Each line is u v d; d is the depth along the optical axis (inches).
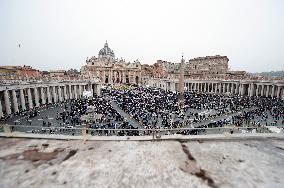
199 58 4128.9
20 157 302.8
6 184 234.2
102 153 318.0
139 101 2037.4
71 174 256.2
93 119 1315.2
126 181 241.1
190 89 3651.6
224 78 3196.4
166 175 254.7
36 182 238.5
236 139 382.0
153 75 5177.2
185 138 376.8
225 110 1676.9
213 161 293.4
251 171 265.6
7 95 1663.4
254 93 2842.0
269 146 351.6
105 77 4953.3
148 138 374.3
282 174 258.8
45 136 378.6
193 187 229.5
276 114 1528.1
